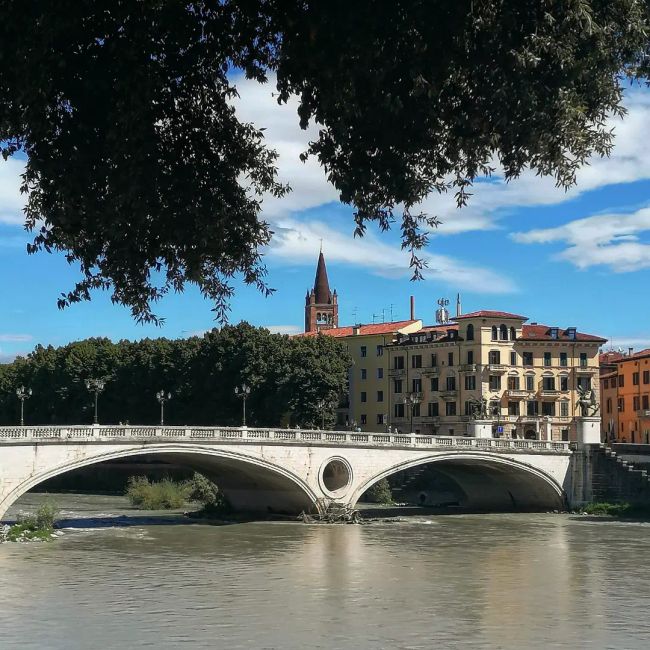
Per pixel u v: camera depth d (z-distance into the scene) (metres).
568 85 12.30
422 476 96.50
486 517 77.31
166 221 14.20
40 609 33.97
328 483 75.00
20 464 55.66
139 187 13.16
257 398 102.19
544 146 12.77
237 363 101.88
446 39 12.05
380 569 45.09
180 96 13.99
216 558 48.94
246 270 15.55
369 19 11.92
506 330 109.06
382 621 31.86
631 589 39.19
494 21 11.91
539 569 45.38
